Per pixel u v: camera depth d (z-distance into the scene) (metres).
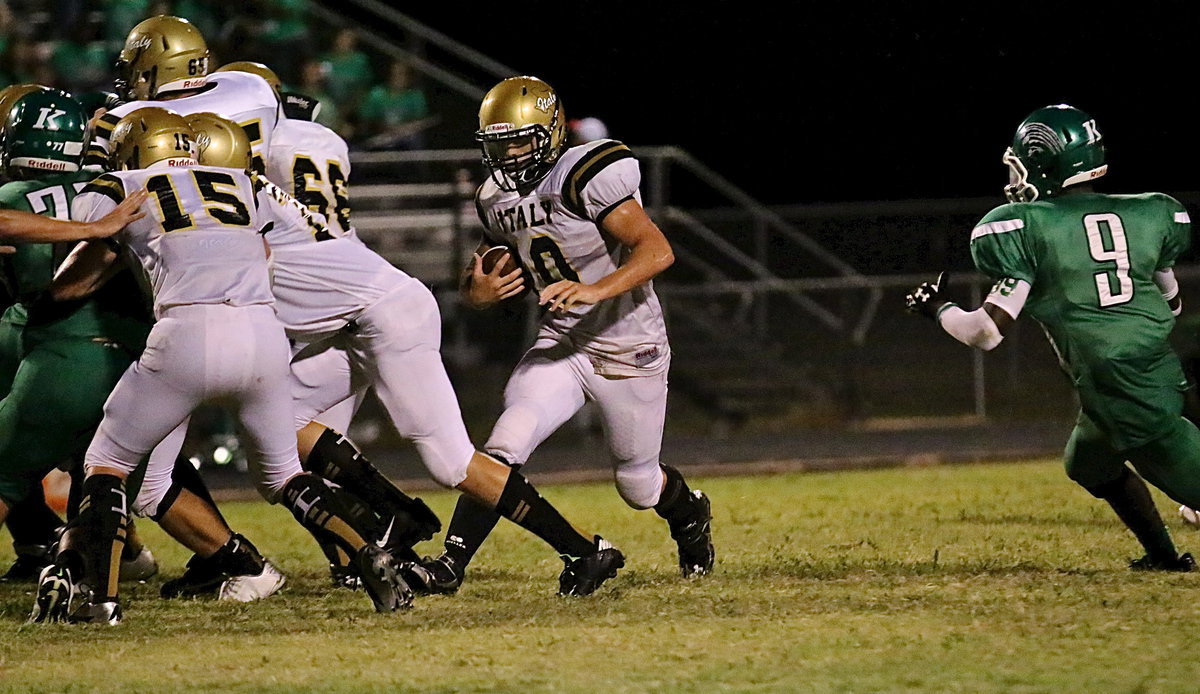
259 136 16.38
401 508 15.43
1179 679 9.80
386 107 41.78
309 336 14.50
